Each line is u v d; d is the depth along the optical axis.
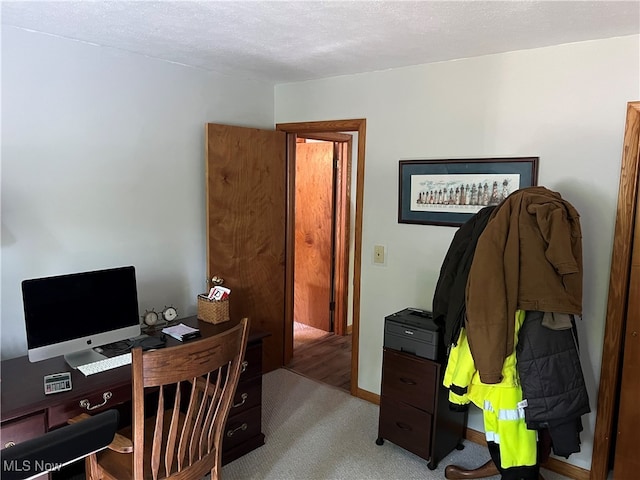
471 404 2.79
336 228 4.59
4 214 2.23
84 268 2.55
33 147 2.30
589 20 1.95
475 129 2.62
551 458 2.52
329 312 4.72
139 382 1.54
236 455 2.54
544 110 2.38
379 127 3.02
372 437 2.81
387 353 2.64
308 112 3.40
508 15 1.92
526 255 1.95
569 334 1.98
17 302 2.30
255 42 2.40
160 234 2.91
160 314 2.91
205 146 3.05
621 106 2.18
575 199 2.33
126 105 2.66
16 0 1.85
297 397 3.32
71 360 2.13
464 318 2.11
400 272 3.01
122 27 2.19
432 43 2.34
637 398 2.27
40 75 2.29
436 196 2.78
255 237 3.42
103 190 2.60
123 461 1.82
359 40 2.33
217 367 1.73
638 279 2.21
